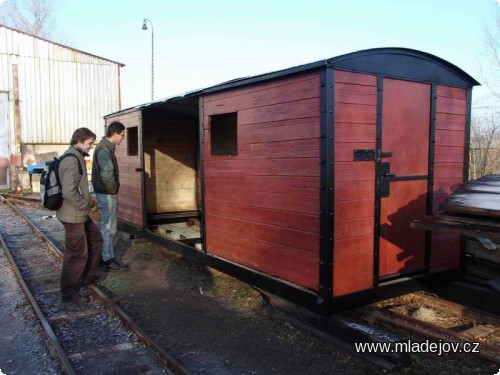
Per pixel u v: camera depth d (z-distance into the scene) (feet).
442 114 16.52
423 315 15.16
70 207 16.74
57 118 66.54
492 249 14.98
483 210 12.70
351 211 13.84
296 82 14.08
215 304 16.97
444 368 11.93
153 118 29.76
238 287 18.44
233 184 17.56
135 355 12.79
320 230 13.41
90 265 19.36
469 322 14.75
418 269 16.06
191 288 18.89
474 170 42.91
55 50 65.92
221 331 14.53
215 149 26.23
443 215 14.05
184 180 31.12
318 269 13.56
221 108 18.04
